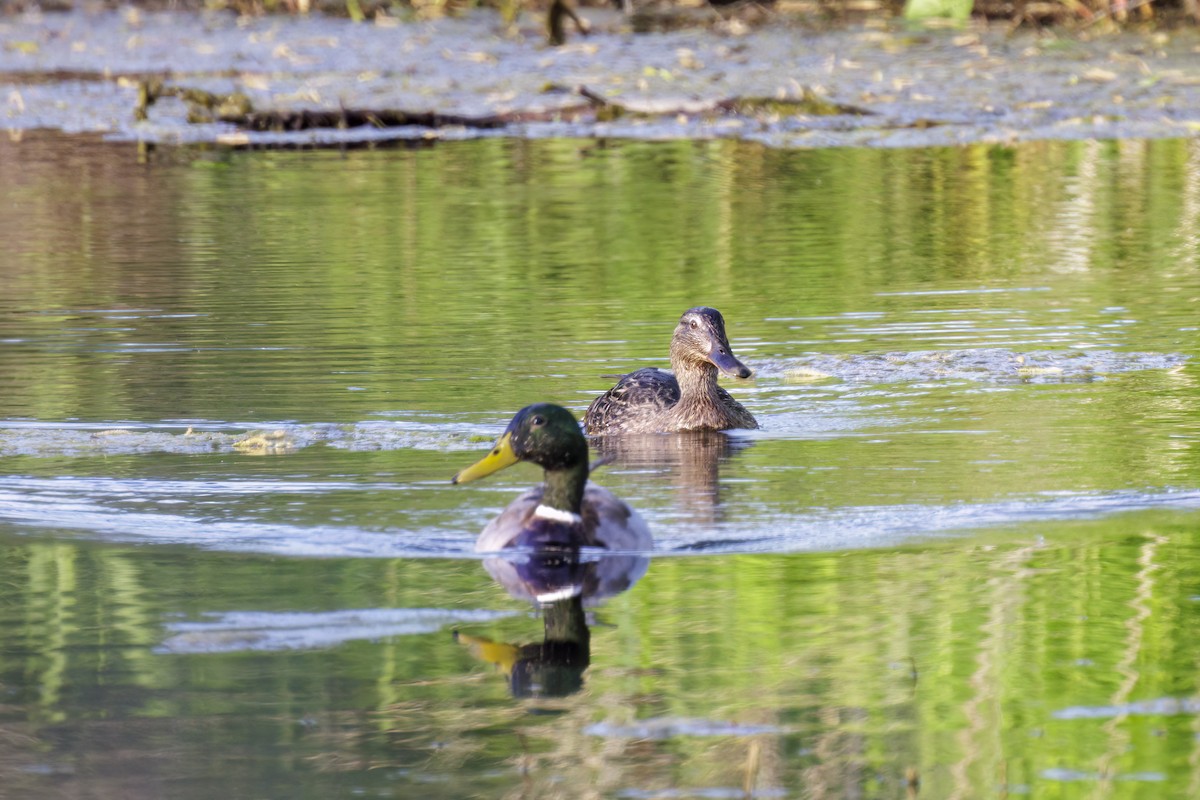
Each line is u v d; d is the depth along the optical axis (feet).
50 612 30.63
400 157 94.43
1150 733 25.04
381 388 48.85
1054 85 105.91
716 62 113.29
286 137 101.09
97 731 25.54
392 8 128.47
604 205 79.10
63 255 69.15
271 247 70.44
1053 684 26.81
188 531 35.83
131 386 48.83
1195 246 68.64
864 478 39.58
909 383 49.37
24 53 120.26
